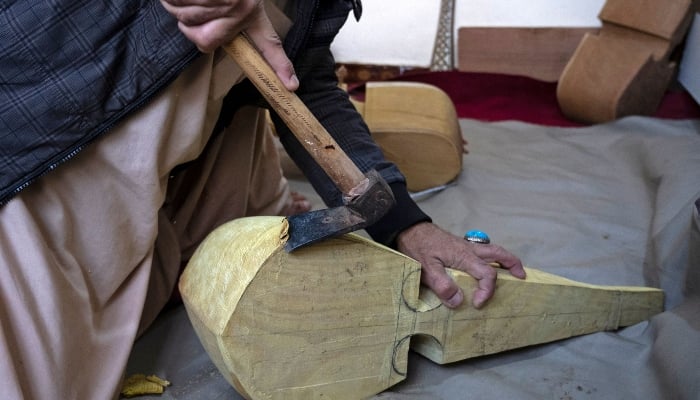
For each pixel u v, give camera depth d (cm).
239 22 93
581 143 251
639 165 226
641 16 272
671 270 149
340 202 129
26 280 103
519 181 217
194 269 110
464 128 270
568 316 130
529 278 124
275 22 116
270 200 168
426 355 123
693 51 276
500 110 304
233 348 100
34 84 102
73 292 109
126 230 115
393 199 103
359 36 332
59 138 104
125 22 104
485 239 125
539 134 262
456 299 114
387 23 328
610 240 179
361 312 108
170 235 139
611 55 276
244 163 148
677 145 219
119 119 108
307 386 107
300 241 98
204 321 102
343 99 137
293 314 103
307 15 119
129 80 105
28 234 103
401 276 110
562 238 180
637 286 156
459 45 323
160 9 102
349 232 102
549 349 131
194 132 114
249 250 101
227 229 110
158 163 112
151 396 119
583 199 204
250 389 103
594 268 164
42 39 101
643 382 122
